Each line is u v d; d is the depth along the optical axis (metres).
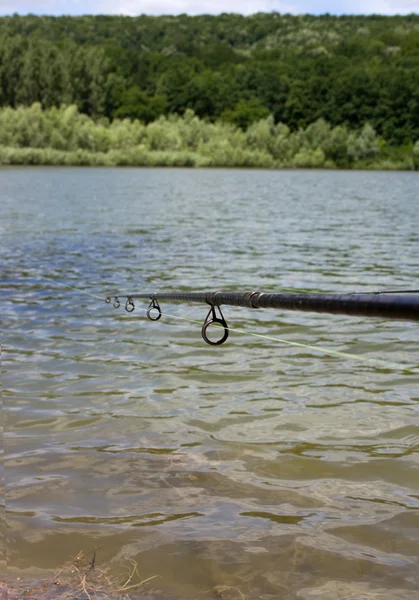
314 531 3.90
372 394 6.11
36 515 4.04
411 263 13.76
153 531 3.89
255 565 3.59
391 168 90.56
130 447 4.99
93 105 106.19
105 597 3.30
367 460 4.80
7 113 77.12
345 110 103.25
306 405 5.85
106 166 77.62
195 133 87.31
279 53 164.38
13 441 5.06
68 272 12.38
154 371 6.72
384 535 3.86
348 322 8.55
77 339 7.82
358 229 20.38
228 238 17.66
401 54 153.75
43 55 103.62
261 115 105.25
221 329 8.29
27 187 40.53
